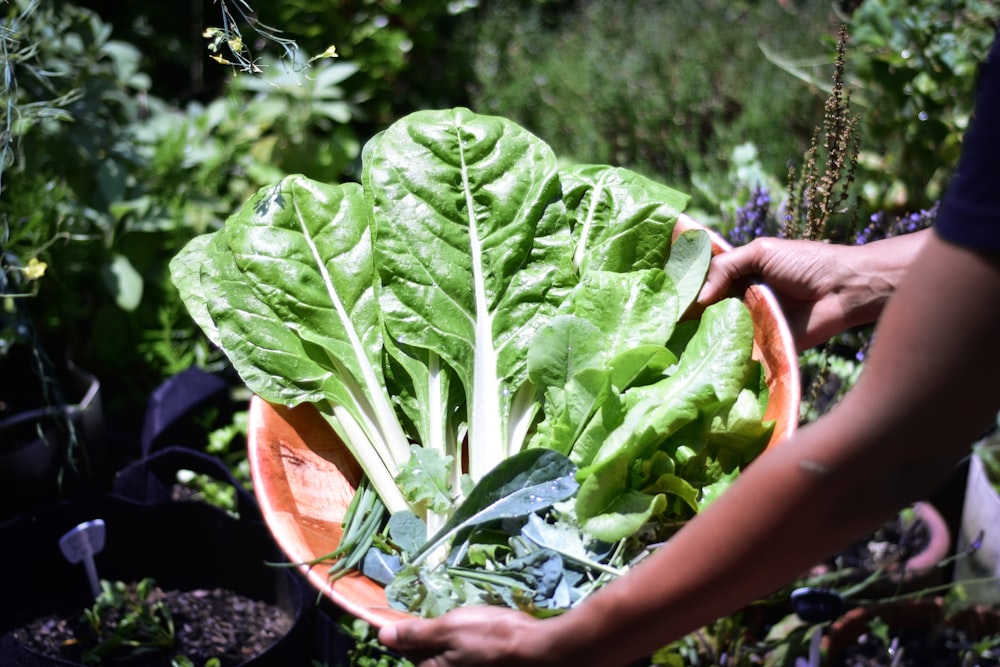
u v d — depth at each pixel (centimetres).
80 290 245
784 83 314
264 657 152
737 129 298
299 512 122
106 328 236
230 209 262
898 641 178
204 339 241
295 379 132
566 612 94
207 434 218
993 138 65
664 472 112
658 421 113
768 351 124
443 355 130
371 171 134
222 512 175
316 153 270
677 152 307
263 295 134
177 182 245
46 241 211
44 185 217
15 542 171
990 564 179
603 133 326
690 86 329
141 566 181
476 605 105
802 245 135
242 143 265
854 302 134
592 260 137
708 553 81
